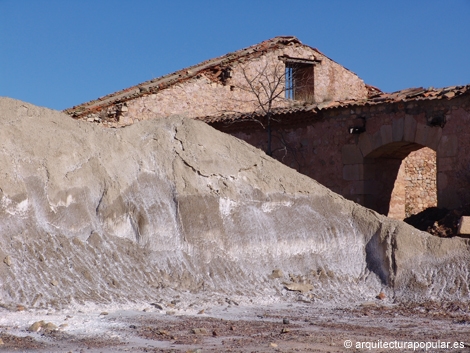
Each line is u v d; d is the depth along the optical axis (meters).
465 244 12.72
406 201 23.61
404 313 10.52
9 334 8.06
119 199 12.23
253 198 13.40
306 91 26.36
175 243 12.27
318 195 13.86
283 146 21.05
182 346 7.67
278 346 7.73
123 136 13.20
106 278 10.98
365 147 19.25
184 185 12.91
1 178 11.25
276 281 12.35
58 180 11.83
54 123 12.58
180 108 23.80
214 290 11.72
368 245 13.21
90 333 8.32
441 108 17.69
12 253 10.60
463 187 17.11
